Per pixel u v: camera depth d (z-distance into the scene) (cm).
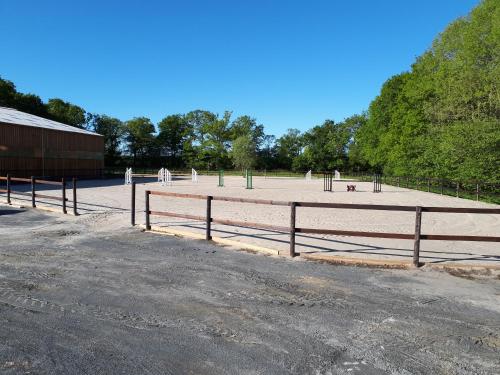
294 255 741
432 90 3362
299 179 5069
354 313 468
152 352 367
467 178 2420
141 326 424
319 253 772
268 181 4403
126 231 981
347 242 889
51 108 7125
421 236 686
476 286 578
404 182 3631
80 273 617
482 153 2262
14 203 1493
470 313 472
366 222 1238
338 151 7731
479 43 2498
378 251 805
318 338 401
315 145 7775
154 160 9019
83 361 349
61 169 3828
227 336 403
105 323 430
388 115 4644
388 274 636
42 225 1071
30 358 353
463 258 754
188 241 867
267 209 1548
